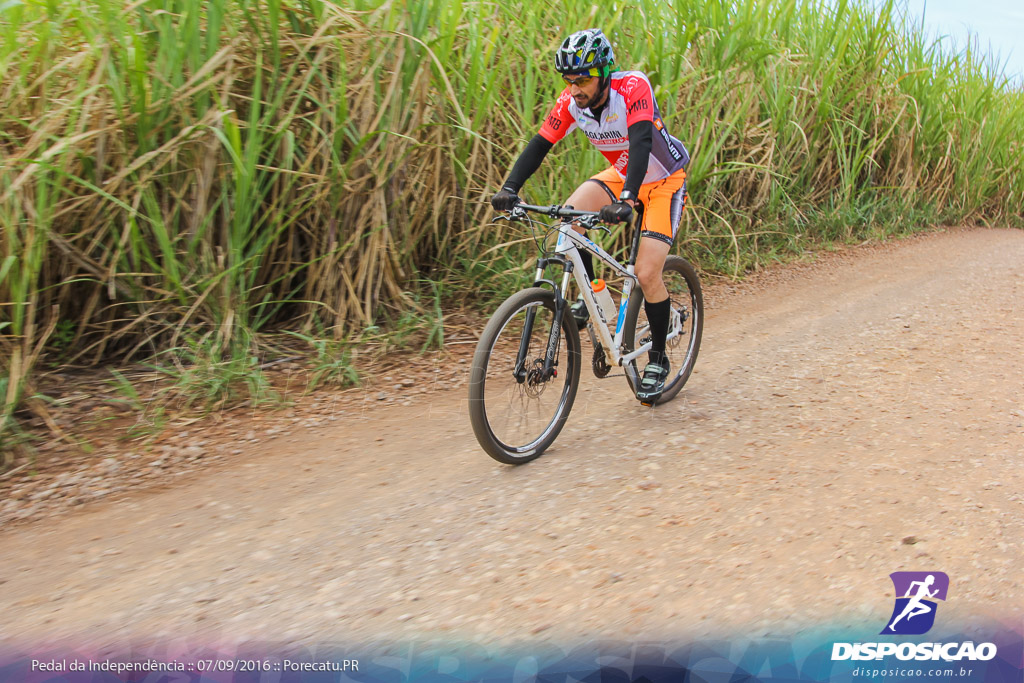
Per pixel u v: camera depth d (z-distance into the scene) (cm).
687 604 207
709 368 431
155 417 346
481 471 301
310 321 433
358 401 379
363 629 202
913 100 879
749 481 279
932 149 949
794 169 787
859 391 381
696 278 388
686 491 273
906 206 907
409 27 425
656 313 344
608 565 228
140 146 368
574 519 257
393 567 232
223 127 371
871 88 847
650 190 337
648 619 202
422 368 421
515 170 321
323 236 436
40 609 215
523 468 304
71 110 349
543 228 494
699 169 607
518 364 298
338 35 409
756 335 495
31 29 353
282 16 407
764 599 208
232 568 234
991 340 464
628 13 566
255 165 389
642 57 557
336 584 224
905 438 317
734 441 321
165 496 283
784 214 769
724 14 629
